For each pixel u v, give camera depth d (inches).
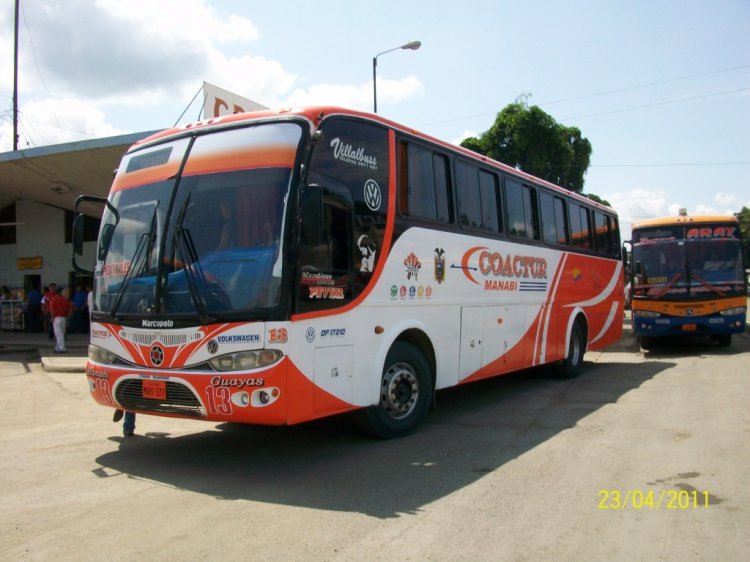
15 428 317.4
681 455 236.7
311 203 211.2
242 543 163.5
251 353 206.8
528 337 387.9
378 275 256.7
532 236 399.2
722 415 303.4
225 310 212.2
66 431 305.6
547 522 174.9
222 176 230.8
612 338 545.0
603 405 342.0
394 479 217.2
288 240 213.8
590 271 493.7
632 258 629.6
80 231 265.1
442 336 300.0
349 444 265.4
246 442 273.0
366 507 189.3
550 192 432.8
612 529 169.2
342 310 236.1
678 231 612.1
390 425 270.4
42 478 225.3
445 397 381.1
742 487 200.2
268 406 206.1
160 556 156.6
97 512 189.0
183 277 222.8
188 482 217.8
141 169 254.7
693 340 724.0
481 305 334.6
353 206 245.4
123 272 241.8
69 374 528.4
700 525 170.7
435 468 229.5
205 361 212.7
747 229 2470.5
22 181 842.8
